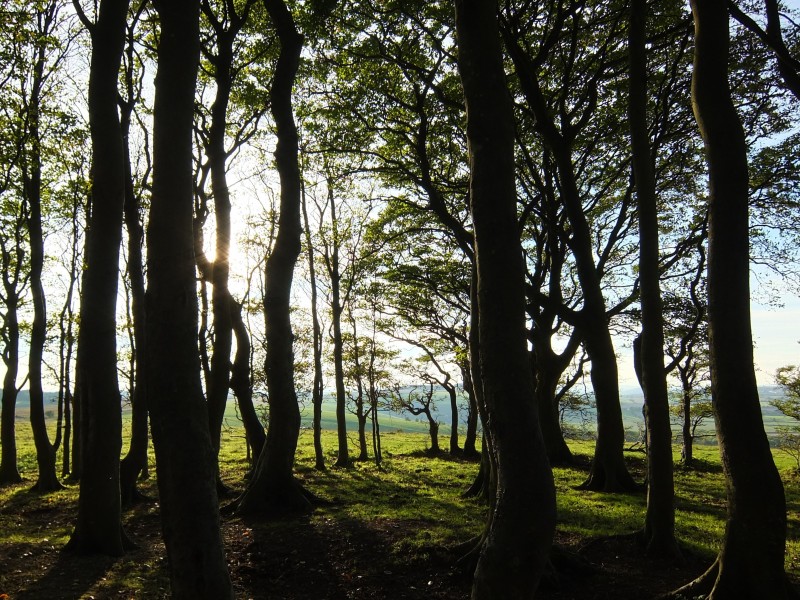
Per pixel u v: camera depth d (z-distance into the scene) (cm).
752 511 634
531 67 1368
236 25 1390
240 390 1688
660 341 926
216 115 1419
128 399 2197
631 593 746
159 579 783
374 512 1191
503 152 475
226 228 1427
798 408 2427
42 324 1889
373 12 1384
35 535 1070
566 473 2023
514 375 450
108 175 909
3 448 2067
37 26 1686
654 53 1511
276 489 1246
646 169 959
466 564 798
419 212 2020
